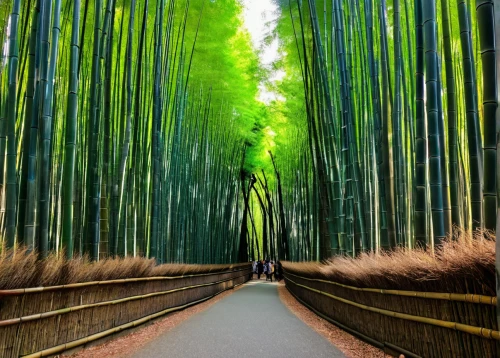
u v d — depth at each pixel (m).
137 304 4.72
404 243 4.93
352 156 5.58
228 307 7.38
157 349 3.52
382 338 3.26
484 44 2.25
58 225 5.57
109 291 3.93
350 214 5.51
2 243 2.60
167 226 7.95
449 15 4.29
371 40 5.23
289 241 17.11
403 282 2.69
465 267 1.85
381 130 5.04
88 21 6.03
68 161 3.92
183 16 8.77
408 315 2.65
